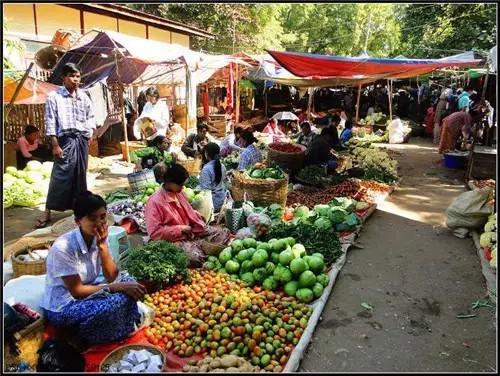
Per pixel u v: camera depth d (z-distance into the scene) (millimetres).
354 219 5707
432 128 16734
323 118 17078
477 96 16094
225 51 20078
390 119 16984
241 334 3252
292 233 4824
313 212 5953
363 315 3877
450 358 3311
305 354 3316
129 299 3186
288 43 26766
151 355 2963
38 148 8547
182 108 13359
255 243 4441
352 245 5367
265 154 8672
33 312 3018
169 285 3955
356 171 8633
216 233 4797
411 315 3902
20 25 9289
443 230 6109
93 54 8953
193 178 6961
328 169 8117
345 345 3449
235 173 6371
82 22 11008
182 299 3768
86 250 3135
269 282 4047
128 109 12078
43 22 9859
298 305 3795
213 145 6074
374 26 30375
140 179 6855
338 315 3869
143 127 10742
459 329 3697
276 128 13273
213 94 17672
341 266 4777
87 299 3102
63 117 5547
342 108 21453
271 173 6254
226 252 4363
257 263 4148
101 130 11000
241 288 3961
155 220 4531
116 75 10648
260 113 18969
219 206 6066
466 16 16312
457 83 21156
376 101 20828
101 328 3129
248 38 20516
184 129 11969
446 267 4887
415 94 22188
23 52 7508
